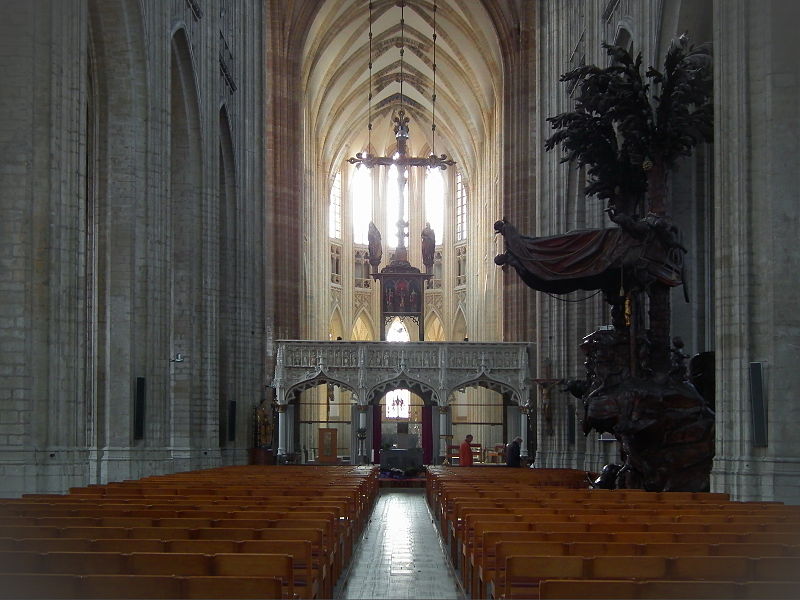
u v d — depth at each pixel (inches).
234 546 370.9
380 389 1873.8
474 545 477.4
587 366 858.8
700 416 800.9
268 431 1669.5
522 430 1846.7
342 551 622.8
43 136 722.8
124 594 289.0
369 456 1855.3
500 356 1871.3
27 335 705.6
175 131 1234.6
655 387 804.0
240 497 621.3
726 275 770.2
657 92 976.9
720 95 778.2
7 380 698.8
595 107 840.3
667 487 796.6
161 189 1013.8
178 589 288.8
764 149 751.1
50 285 716.7
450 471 1255.5
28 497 595.8
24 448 693.9
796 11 745.0
